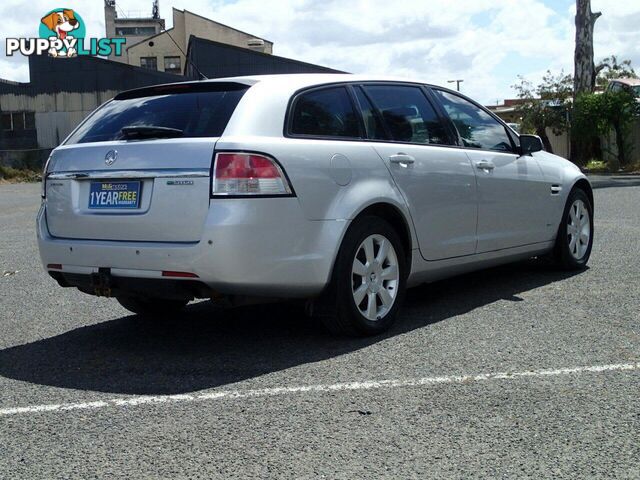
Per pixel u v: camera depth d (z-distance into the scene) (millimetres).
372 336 5098
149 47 66375
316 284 4734
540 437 3359
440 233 5625
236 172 4418
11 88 40906
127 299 5711
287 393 4023
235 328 5527
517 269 7441
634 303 5805
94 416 3787
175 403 3936
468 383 4090
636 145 29766
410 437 3393
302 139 4785
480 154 6121
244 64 39312
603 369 4266
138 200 4664
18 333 5598
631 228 10203
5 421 3756
